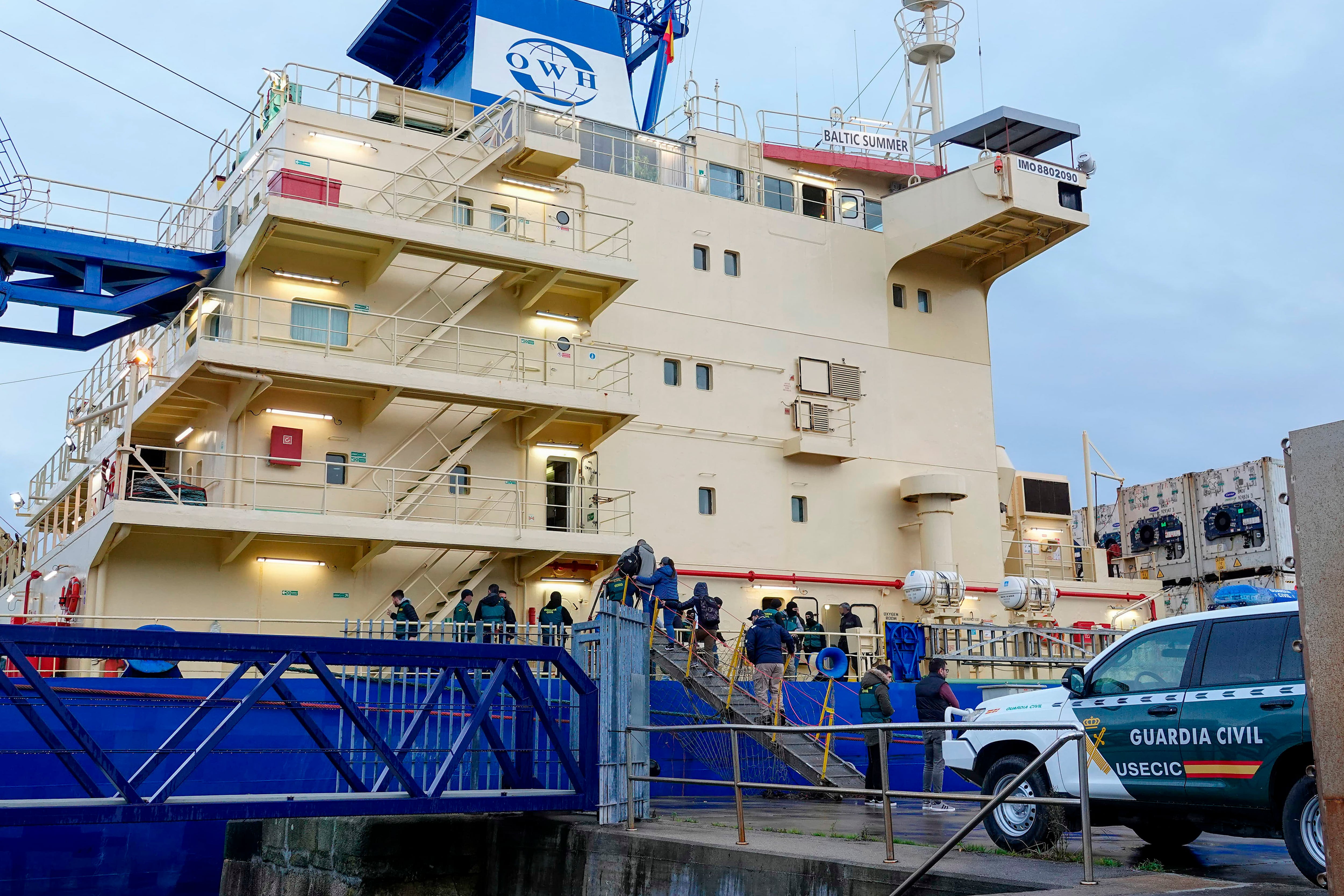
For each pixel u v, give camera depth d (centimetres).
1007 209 2788
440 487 2366
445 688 1437
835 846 1018
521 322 2511
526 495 2452
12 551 2964
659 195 2742
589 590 2520
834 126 3097
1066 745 986
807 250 2919
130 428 2109
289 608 2183
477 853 1362
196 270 2327
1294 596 1065
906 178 3145
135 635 988
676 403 2664
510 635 2033
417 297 2364
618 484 2559
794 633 2180
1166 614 3175
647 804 1305
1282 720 848
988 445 3078
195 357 2041
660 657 1897
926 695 1492
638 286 2675
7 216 2181
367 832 1328
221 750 1025
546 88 2770
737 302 2789
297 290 2286
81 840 1627
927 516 2827
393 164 2381
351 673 1711
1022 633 2639
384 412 2341
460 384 2272
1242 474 3052
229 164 2570
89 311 2261
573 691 1294
